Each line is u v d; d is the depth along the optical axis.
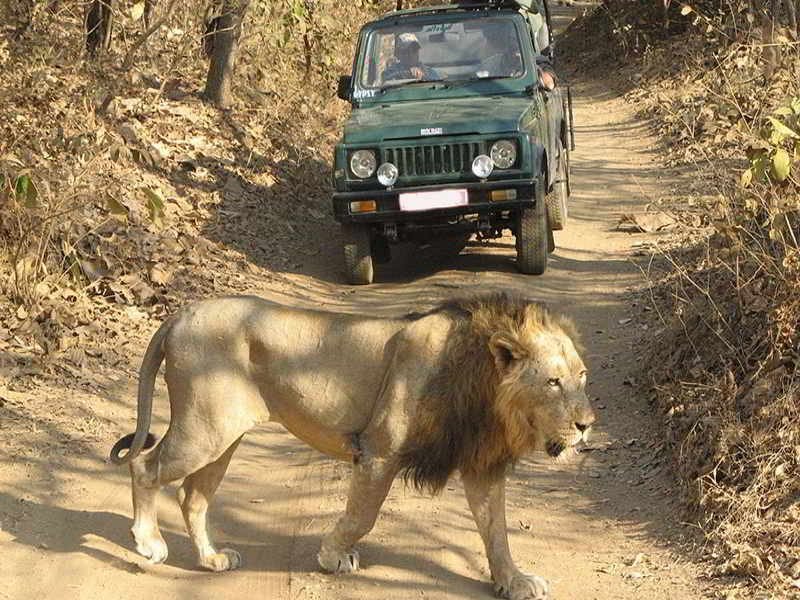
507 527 5.86
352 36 19.44
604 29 32.12
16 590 5.12
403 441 4.96
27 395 7.21
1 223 8.48
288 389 5.12
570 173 15.47
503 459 4.98
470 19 11.27
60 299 8.54
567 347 4.72
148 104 13.39
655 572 5.25
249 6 14.65
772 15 13.57
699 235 10.67
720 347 6.95
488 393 4.85
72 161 10.24
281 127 14.69
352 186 9.89
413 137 9.77
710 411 6.31
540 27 12.70
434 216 9.91
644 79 24.00
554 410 4.65
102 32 14.48
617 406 7.30
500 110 10.05
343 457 5.30
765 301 6.73
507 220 10.31
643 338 8.33
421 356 4.95
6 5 13.43
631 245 11.22
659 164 15.34
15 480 6.16
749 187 7.45
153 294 9.15
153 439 5.45
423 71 11.05
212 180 12.13
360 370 5.08
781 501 5.42
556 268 10.59
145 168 11.59
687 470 6.01
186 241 10.44
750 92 12.57
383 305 9.64
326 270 10.88
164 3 16.28
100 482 6.31
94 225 9.66
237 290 9.83
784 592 4.84
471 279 10.29
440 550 5.60
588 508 6.05
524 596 5.04
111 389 7.57
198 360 5.11
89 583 5.21
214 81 14.35
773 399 6.00
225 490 6.33
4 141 9.73
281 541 5.74
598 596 5.08
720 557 5.23
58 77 12.60
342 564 5.31
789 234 6.95
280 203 12.51
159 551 5.32
